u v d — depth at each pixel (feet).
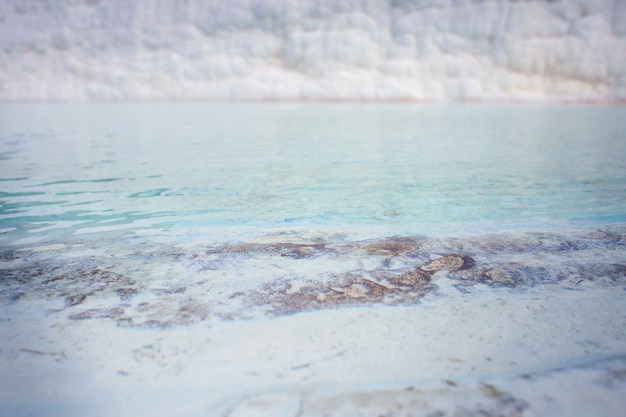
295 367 2.51
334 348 2.70
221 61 29.96
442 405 2.19
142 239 4.74
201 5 30.53
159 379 2.40
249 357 2.61
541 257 4.24
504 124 16.57
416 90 28.99
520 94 27.96
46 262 4.09
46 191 6.85
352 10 29.84
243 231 5.00
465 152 10.59
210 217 5.56
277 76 29.91
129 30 30.48
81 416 2.13
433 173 8.21
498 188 7.10
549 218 5.53
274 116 19.66
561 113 20.93
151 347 2.71
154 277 3.76
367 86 29.30
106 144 11.80
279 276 3.79
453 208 5.97
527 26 28.02
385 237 4.80
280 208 5.97
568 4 27.73
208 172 8.30
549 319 3.06
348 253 4.32
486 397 2.24
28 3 31.12
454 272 3.88
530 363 2.54
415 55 29.32
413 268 3.96
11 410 2.17
